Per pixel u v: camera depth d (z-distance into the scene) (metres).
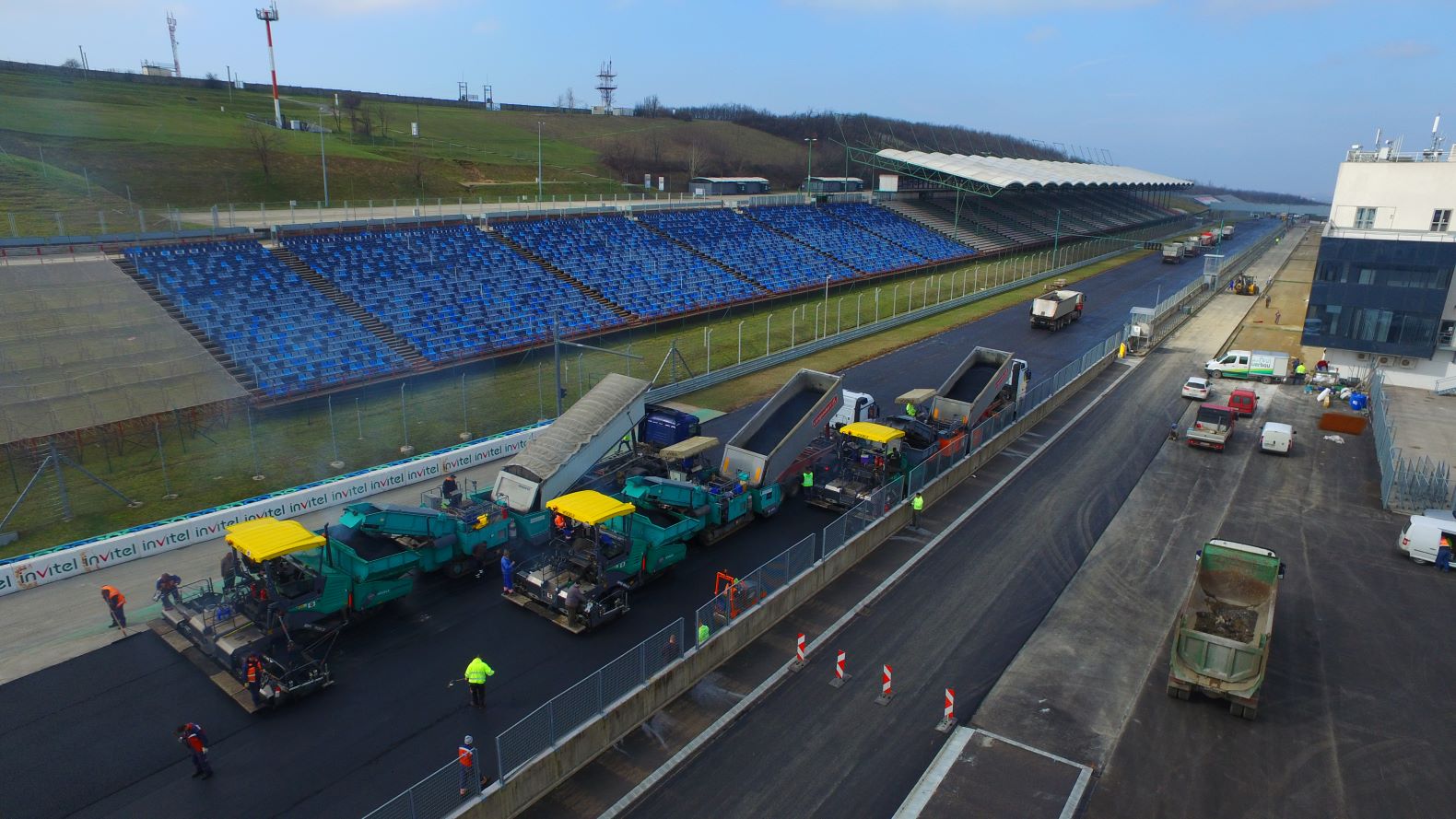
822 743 19.58
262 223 67.94
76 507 30.67
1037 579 27.78
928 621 25.14
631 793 17.88
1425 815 17.58
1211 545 23.86
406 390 45.75
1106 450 40.84
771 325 66.38
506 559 25.34
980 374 42.75
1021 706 21.12
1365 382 52.78
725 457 32.34
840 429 35.56
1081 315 76.12
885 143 192.00
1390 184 56.66
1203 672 20.62
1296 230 190.38
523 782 17.33
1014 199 144.62
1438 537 28.78
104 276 45.19
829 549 27.28
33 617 23.58
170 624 22.50
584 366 52.09
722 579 27.00
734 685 21.78
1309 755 19.36
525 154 138.88
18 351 38.34
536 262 65.75
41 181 64.12
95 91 114.88
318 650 22.48
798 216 99.31
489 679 21.45
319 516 30.78
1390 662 23.23
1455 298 51.59
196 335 43.66
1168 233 173.38
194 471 34.31
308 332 47.09
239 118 117.38
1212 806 17.73
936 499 34.28
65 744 18.59
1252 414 46.94
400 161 106.88
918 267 95.56
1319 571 28.56
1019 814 17.39
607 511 24.28
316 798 17.25
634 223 79.94
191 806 16.95
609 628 24.06
